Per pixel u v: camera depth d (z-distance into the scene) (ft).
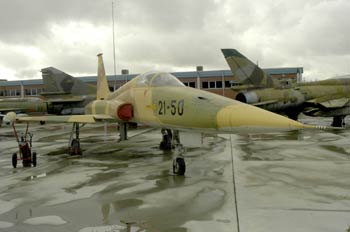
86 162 34.68
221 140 50.90
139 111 33.53
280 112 77.41
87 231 15.88
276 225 16.06
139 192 22.43
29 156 33.35
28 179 27.17
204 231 15.55
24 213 18.58
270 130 21.47
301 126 20.39
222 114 23.81
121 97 37.47
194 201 20.15
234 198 20.58
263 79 74.64
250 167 29.89
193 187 23.41
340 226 15.83
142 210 18.70
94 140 55.42
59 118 37.99
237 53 74.79
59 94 104.94
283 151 38.83
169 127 29.48
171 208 18.94
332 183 23.94
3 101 110.11
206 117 24.81
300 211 17.97
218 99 26.14
